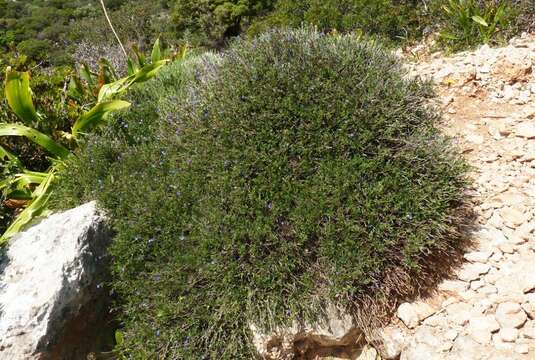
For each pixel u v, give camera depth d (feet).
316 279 9.30
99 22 50.49
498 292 8.54
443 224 9.16
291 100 10.23
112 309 9.96
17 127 13.19
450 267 9.46
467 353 7.81
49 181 12.78
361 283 9.10
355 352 9.32
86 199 11.84
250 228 9.48
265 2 57.72
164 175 10.99
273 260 9.25
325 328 9.04
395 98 10.59
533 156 11.17
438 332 8.38
